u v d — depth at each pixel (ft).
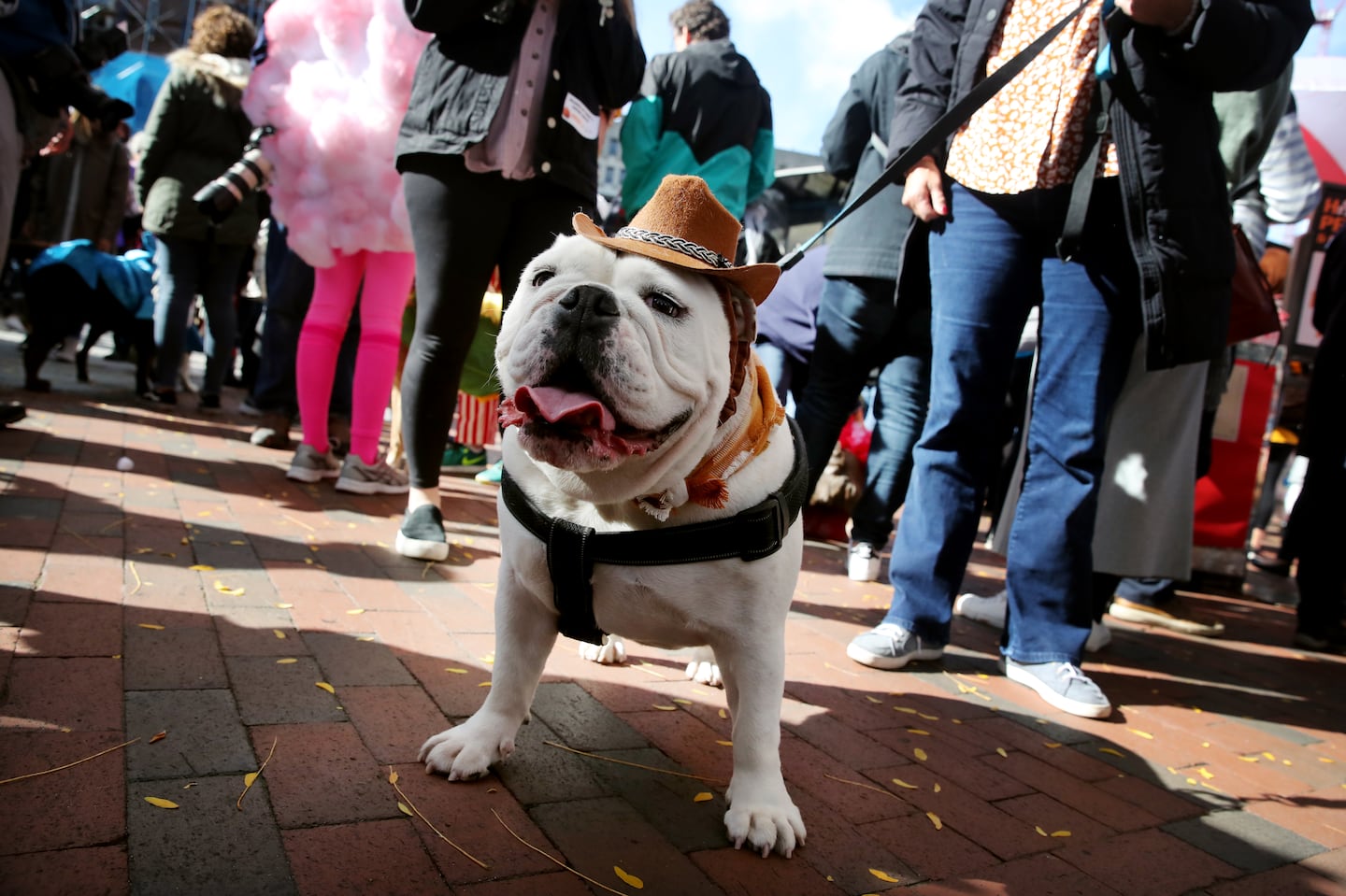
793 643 9.86
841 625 10.91
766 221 19.69
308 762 5.42
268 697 6.21
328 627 7.77
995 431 9.62
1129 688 10.20
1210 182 8.48
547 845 4.98
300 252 12.63
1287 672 12.08
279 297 16.57
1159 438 11.08
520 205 10.32
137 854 4.25
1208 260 8.43
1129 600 14.33
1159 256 8.32
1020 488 10.77
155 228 18.65
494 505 14.90
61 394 19.26
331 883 4.29
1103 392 9.09
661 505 5.06
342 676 6.79
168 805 4.68
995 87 7.35
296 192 12.50
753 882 4.95
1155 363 8.61
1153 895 5.57
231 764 5.24
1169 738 8.62
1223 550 17.42
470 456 18.37
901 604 9.68
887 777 6.66
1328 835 6.88
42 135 12.23
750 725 5.45
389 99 11.93
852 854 5.46
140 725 5.51
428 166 9.95
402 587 9.32
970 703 8.74
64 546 8.73
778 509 5.28
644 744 6.55
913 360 13.64
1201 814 6.95
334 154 12.07
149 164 18.49
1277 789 7.70
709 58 14.73
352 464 13.43
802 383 15.58
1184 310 8.45
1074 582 9.32
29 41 11.15
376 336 13.05
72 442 14.03
